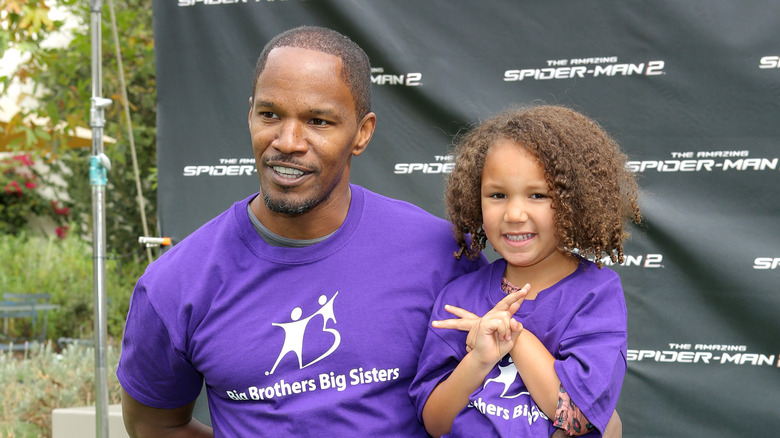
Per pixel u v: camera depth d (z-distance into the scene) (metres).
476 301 1.49
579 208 1.45
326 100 1.36
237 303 1.47
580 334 1.37
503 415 1.35
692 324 2.53
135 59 5.95
